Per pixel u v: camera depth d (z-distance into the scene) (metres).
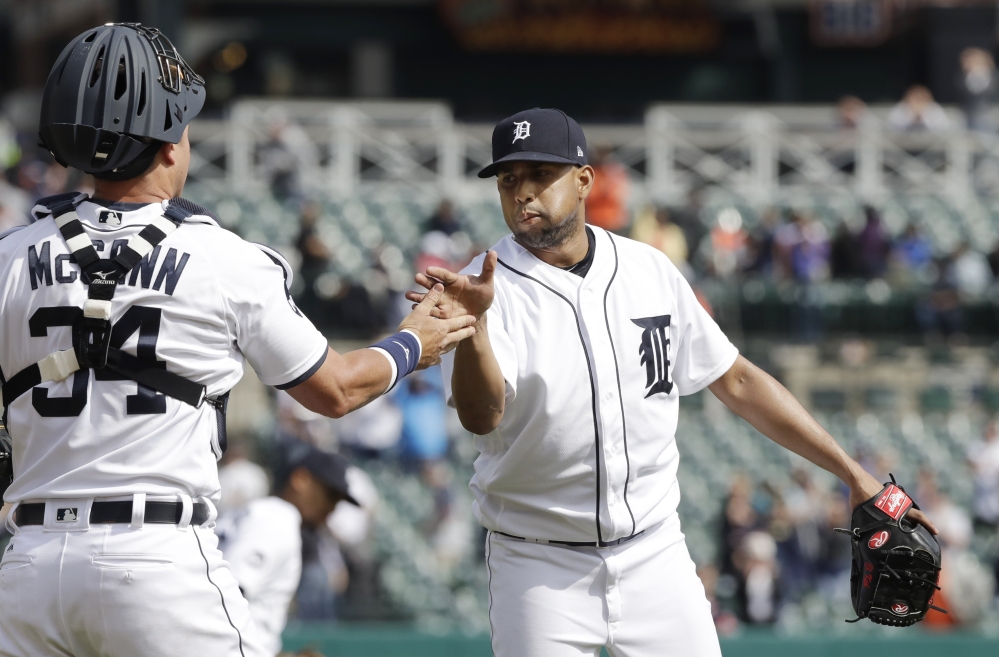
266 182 64.88
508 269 12.26
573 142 12.00
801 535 40.72
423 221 63.03
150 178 9.81
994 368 56.75
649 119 74.00
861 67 83.88
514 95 83.88
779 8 82.19
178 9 62.53
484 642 30.61
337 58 83.94
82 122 9.41
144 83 9.59
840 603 40.44
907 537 12.29
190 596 9.31
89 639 9.29
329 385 9.88
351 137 67.75
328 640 30.33
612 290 12.27
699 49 81.50
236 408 49.28
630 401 12.12
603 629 12.05
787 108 80.12
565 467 11.96
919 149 71.31
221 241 9.71
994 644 30.67
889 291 59.16
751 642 30.75
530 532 12.14
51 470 9.32
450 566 42.88
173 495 9.36
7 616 9.34
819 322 57.88
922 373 56.28
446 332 10.78
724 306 57.28
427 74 83.69
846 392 55.88
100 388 9.26
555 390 11.84
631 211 63.59
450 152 68.38
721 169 69.75
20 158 60.78
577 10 78.69
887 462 47.38
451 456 47.78
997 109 77.75
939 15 81.44
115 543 9.16
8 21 97.31
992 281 59.66
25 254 9.54
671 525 12.61
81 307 9.27
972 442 52.78
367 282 52.75
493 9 78.44
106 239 9.49
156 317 9.33
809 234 58.62
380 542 42.84
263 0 80.88
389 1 81.88
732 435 51.41
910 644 30.72
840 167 72.44
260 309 9.68
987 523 47.19
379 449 45.00
